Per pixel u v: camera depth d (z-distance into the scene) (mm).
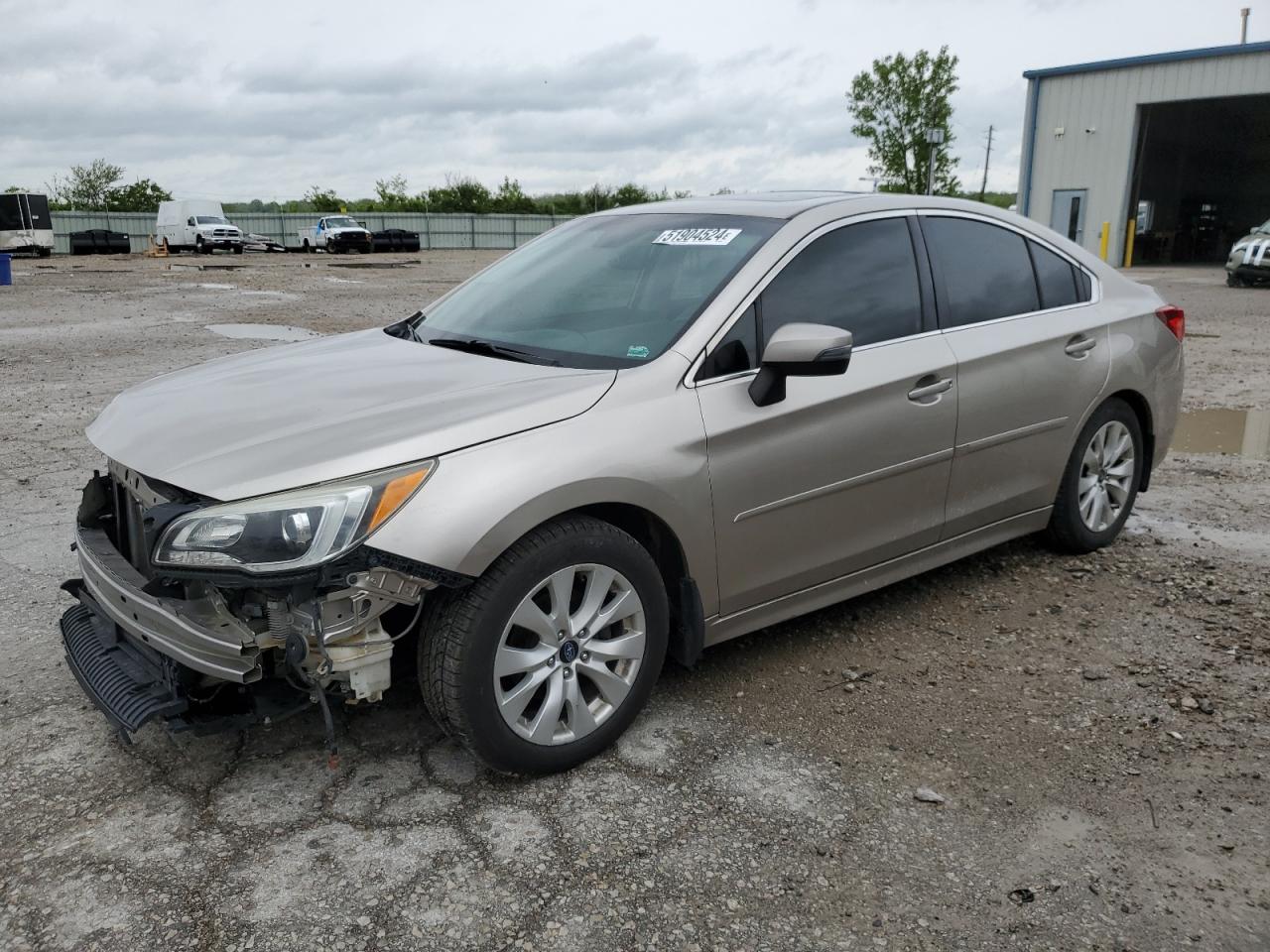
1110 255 33719
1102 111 33000
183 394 3268
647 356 3170
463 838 2670
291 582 2475
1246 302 18359
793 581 3502
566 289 3703
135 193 66875
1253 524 5266
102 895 2438
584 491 2818
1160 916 2404
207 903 2414
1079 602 4246
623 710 3066
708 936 2330
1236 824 2750
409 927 2342
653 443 2982
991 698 3443
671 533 3092
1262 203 40344
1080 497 4613
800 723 3277
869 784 2934
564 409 2887
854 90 52062
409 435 2688
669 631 3256
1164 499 5727
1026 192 35531
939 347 3797
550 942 2303
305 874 2521
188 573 2508
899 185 52688
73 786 2887
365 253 44531
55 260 37562
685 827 2725
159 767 2986
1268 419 7961
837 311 3543
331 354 3643
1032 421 4176
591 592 2934
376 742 3131
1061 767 3029
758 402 3189
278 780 2922
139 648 2871
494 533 2650
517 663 2801
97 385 9117
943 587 4414
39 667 3600
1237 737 3186
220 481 2586
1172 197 40312
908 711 3357
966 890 2494
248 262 34688
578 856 2600
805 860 2598
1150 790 2904
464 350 3518
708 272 3426
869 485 3600
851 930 2355
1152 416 4797
